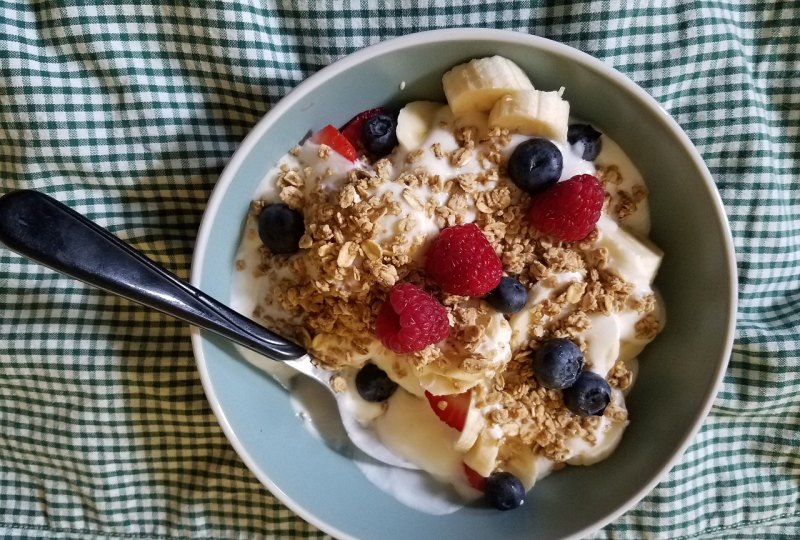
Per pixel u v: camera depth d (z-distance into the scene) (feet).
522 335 0.87
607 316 0.88
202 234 0.81
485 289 0.80
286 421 0.95
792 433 1.07
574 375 0.86
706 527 1.08
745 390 1.03
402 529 0.96
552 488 0.96
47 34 0.90
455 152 0.84
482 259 0.79
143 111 0.91
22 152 0.93
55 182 0.95
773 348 1.01
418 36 0.78
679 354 0.90
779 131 0.97
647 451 0.91
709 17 0.90
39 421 1.06
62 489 1.10
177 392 1.03
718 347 0.84
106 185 0.94
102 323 1.01
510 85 0.81
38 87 0.90
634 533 1.08
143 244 0.96
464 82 0.82
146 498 1.09
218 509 1.09
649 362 0.94
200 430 1.05
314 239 0.83
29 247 0.71
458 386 0.86
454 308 0.84
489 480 0.95
